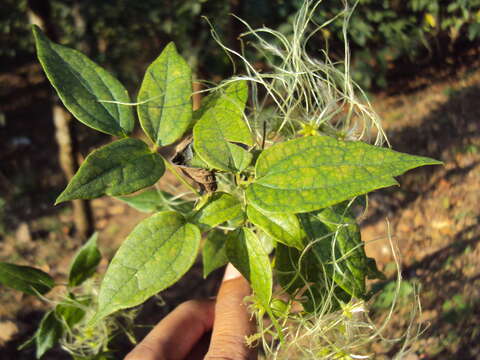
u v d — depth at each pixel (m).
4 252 0.99
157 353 0.31
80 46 1.18
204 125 0.20
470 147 1.17
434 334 0.76
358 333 0.26
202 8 1.02
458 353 0.74
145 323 0.82
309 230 0.21
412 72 1.45
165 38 1.25
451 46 1.50
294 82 0.25
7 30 1.29
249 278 0.19
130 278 0.18
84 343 0.35
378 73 1.34
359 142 0.18
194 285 0.88
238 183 0.21
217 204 0.20
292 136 0.25
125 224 1.07
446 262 0.90
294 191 0.18
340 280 0.20
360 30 1.07
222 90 0.24
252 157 0.20
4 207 1.09
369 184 0.17
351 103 0.25
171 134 0.21
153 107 0.22
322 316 0.23
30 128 1.36
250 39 0.98
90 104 0.21
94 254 0.32
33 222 1.06
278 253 0.22
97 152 0.19
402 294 0.79
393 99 1.36
